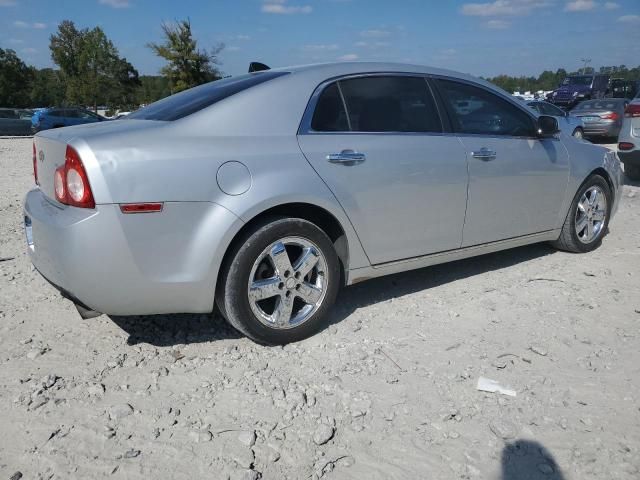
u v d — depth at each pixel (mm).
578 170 4863
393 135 3748
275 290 3289
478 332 3588
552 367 3154
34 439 2562
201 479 2324
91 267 2861
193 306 3125
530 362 3203
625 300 4070
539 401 2836
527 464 2400
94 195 2812
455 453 2471
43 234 3021
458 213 4078
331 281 3500
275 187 3168
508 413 2738
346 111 3621
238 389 2947
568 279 4512
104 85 45656
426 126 3949
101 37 45531
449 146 3979
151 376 3076
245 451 2482
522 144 4453
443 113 4055
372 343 3445
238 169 3100
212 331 3625
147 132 3031
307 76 3549
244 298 3186
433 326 3682
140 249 2910
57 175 2980
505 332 3582
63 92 49156
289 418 2707
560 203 4828
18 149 18250
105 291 2924
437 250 4059
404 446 2518
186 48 34031
